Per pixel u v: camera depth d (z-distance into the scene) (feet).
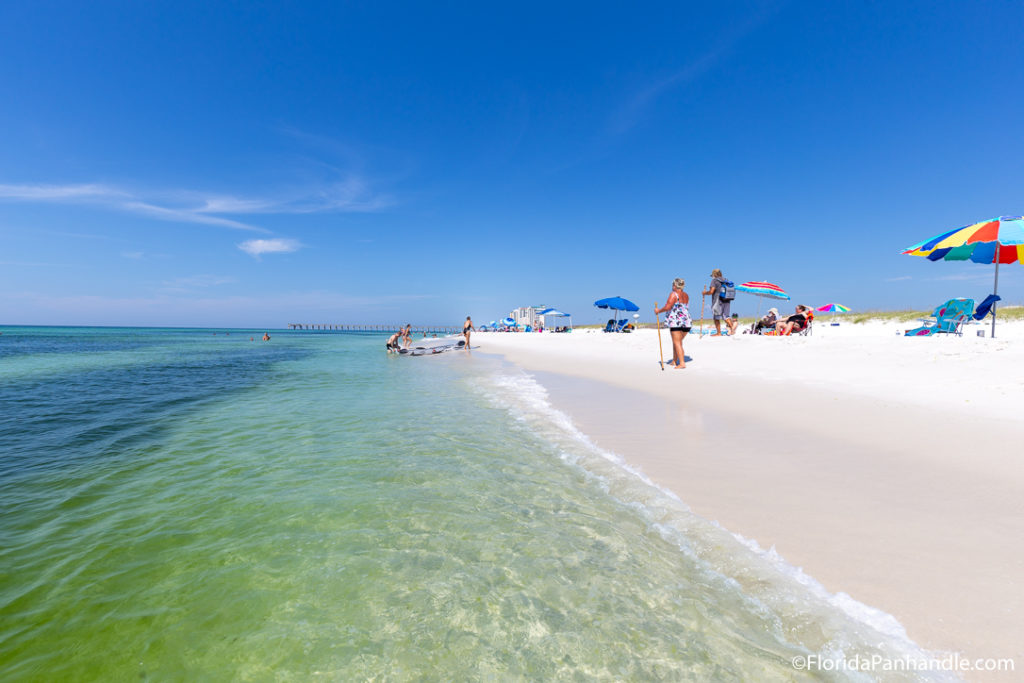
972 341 29.50
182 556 9.50
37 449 17.71
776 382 25.63
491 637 6.88
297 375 46.44
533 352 71.87
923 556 7.65
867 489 10.63
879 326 67.41
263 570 8.92
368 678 6.18
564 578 8.25
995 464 11.46
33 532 10.65
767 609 6.93
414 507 11.64
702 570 8.18
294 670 6.39
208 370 53.11
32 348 109.91
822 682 5.48
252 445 18.06
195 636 7.13
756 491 11.09
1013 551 7.60
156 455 16.79
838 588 7.07
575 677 6.00
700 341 49.55
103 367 57.11
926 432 14.51
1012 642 5.62
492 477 13.69
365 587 8.27
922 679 5.28
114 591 8.33
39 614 7.69
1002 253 32.30
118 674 6.41
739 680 5.68
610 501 11.57
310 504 12.01
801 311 53.01
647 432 17.53
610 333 94.17
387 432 19.94
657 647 6.41
